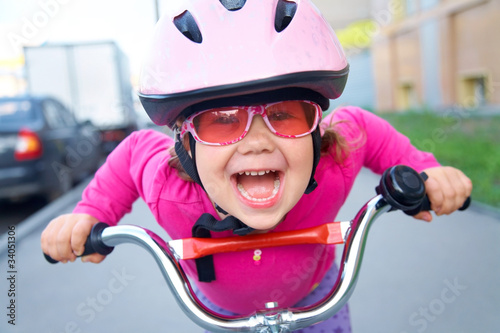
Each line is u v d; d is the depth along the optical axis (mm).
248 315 1222
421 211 1451
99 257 1440
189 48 1188
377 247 4027
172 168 1582
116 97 10641
